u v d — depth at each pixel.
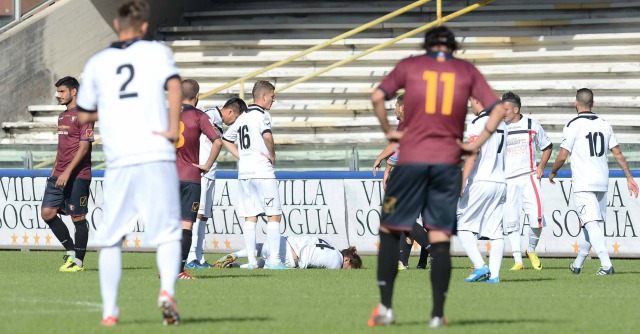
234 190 59.22
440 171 25.86
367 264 53.00
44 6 76.12
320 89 74.06
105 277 26.47
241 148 49.62
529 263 55.09
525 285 40.84
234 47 79.06
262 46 78.62
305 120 72.69
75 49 77.94
